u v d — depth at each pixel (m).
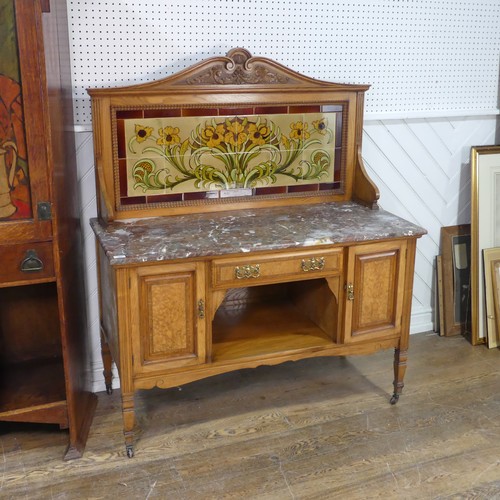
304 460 2.36
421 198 3.27
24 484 2.22
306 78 2.66
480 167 3.17
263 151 2.71
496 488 2.21
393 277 2.54
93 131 2.44
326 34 2.82
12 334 2.67
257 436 2.51
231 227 2.47
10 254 2.12
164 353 2.30
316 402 2.75
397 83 3.03
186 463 2.34
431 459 2.37
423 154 3.20
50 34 2.07
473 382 2.92
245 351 2.48
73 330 2.41
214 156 2.64
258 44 2.72
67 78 2.38
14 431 2.54
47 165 2.07
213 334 2.62
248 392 2.82
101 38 2.49
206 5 2.59
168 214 2.63
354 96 2.77
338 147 2.83
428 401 2.76
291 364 3.07
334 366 3.05
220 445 2.45
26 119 2.01
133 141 2.51
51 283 2.65
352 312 2.51
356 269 2.45
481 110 3.22
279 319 2.77
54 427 2.57
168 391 2.82
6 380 2.54
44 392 2.44
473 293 3.22
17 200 2.08
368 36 2.90
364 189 2.79
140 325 2.24
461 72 3.15
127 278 2.16
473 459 2.37
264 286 2.96
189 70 2.48
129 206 2.57
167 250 2.18
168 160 2.58
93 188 2.63
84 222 2.66
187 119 2.56
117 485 2.22
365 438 2.49
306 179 2.82
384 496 2.17
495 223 3.23
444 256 3.33
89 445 2.45
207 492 2.19
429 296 3.41
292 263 2.35
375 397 2.79
